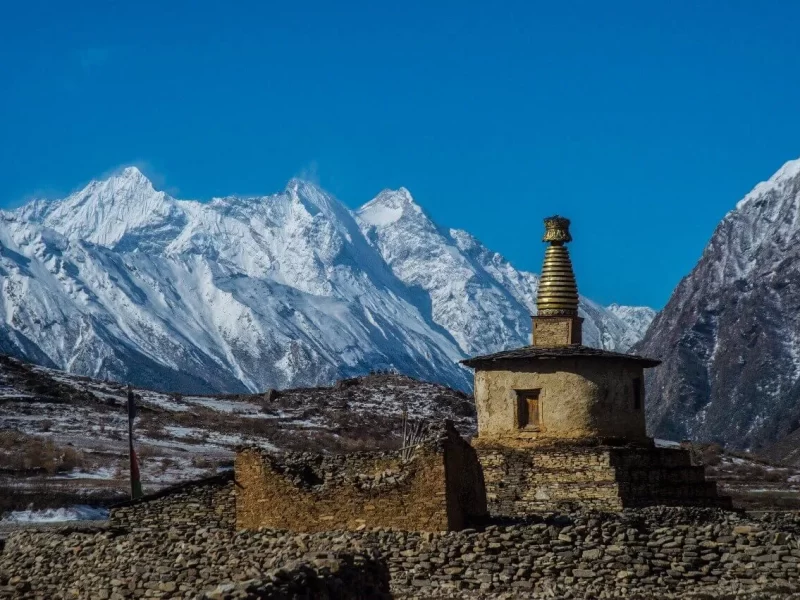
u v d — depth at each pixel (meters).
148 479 94.94
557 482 52.62
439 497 41.81
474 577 40.12
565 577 39.41
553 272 58.78
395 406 143.88
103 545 44.69
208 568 41.50
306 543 40.91
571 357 55.06
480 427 56.69
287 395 150.50
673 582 38.62
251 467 44.78
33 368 148.88
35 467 98.44
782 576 37.81
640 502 52.25
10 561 46.97
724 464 106.06
